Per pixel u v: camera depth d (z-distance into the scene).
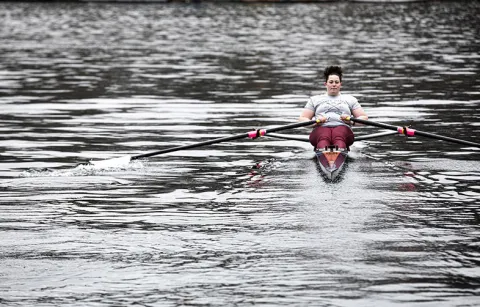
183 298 21.08
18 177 35.62
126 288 21.83
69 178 35.41
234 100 60.97
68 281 22.41
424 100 59.78
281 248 24.98
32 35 126.12
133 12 175.38
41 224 28.14
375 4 190.38
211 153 41.22
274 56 93.81
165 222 28.25
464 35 120.38
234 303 20.69
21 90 67.00
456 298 20.78
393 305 20.38
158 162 38.88
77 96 63.47
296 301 20.72
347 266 23.20
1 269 23.41
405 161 38.75
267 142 44.41
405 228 27.03
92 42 114.19
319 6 187.12
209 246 25.36
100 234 26.89
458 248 24.81
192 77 75.38
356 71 78.81
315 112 42.16
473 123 49.47
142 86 69.44
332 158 36.75
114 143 44.03
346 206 30.03
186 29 135.50
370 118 52.00
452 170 36.56
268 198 31.48
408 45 106.12
